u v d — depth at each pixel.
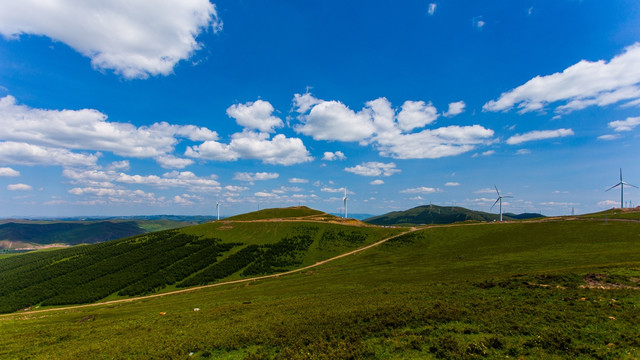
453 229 139.75
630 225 104.56
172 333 33.59
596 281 37.59
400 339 24.88
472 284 43.19
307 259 120.00
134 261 129.88
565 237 100.56
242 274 107.56
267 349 26.11
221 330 32.28
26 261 164.12
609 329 23.52
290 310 39.09
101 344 31.73
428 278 58.97
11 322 54.56
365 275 73.25
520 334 24.06
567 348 21.11
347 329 27.92
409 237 132.50
